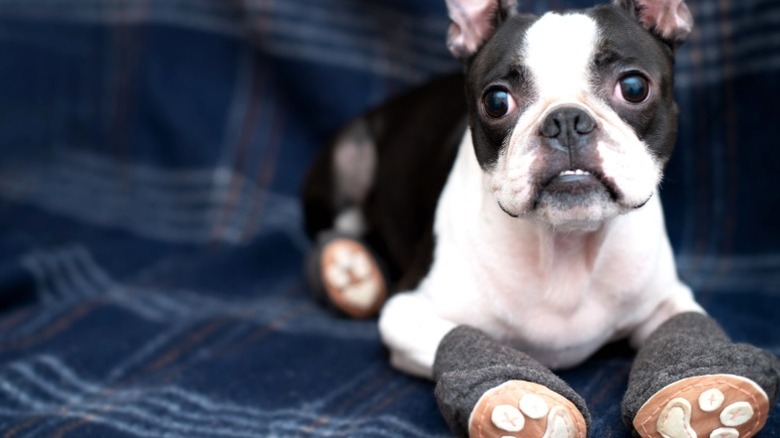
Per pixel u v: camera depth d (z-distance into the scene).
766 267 1.14
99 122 1.43
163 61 1.38
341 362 0.99
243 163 1.35
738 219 1.17
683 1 0.88
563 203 0.80
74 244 1.27
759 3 1.13
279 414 0.90
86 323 1.10
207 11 1.37
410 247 1.08
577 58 0.84
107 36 1.42
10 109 1.45
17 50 1.45
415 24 1.27
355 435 0.85
